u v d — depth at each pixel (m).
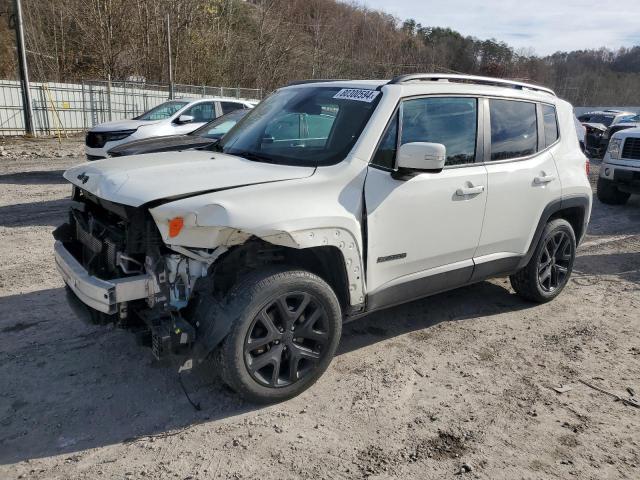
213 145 4.47
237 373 3.13
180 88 30.38
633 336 4.55
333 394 3.52
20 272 5.59
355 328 4.54
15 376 3.61
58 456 2.86
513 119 4.58
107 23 36.62
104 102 26.30
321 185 3.36
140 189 3.08
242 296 3.10
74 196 3.92
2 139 21.41
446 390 3.62
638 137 9.67
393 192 3.64
